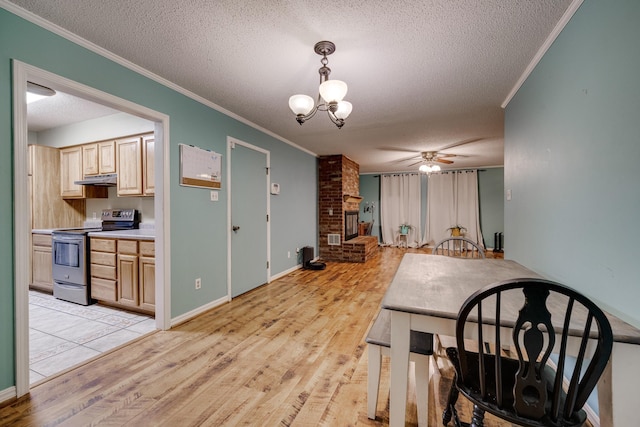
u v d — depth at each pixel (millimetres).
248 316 2752
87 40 1812
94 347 2133
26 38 1557
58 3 1479
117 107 2082
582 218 1419
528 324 964
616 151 1166
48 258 3373
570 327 922
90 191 3650
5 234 1492
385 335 1444
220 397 1581
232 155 3264
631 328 915
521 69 2152
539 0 1443
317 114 3223
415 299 1220
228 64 2119
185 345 2166
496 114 3178
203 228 2830
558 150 1655
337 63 2092
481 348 934
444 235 7457
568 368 1567
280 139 4332
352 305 3068
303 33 1736
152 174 3006
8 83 1494
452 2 1464
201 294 2811
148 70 2209
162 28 1694
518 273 1691
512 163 2568
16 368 1531
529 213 2107
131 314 2805
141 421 1399
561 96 1627
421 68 2158
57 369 1837
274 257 4207
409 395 1649
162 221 2400
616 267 1173
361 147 4953
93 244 3002
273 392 1626
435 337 2174
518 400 880
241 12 1551
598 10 1282
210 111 2912
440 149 5074
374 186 8227
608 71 1215
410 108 3012
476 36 1754
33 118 3432
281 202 4398
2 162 1478
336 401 1554
